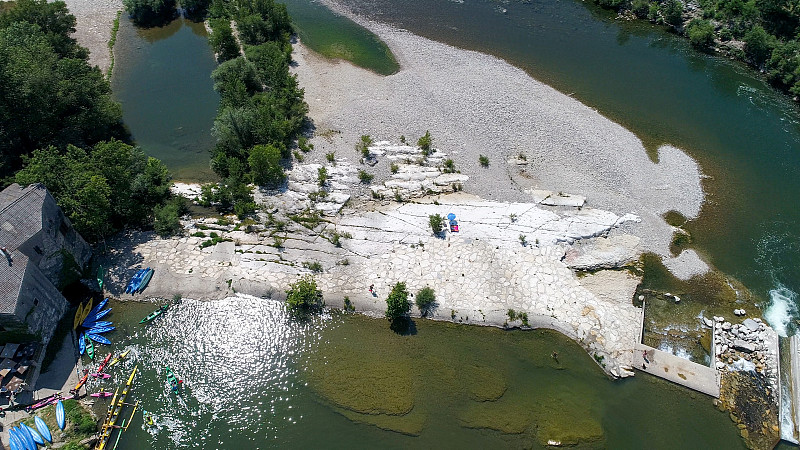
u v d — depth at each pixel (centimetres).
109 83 6700
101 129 6166
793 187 5691
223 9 8488
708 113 6675
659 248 5028
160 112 6769
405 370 4178
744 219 5341
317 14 8838
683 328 4450
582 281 4753
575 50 7944
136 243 5019
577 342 4331
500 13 8931
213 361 4225
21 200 4141
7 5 8256
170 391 4019
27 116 5425
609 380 4106
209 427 3828
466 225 5147
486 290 4641
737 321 4478
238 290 4675
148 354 4247
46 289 4191
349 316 4538
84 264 4753
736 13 7781
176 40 8256
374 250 4959
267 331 4434
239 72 6762
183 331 4412
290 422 3866
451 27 8544
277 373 4162
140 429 3800
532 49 7969
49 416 3769
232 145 5859
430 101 6712
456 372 4166
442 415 3903
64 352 4184
